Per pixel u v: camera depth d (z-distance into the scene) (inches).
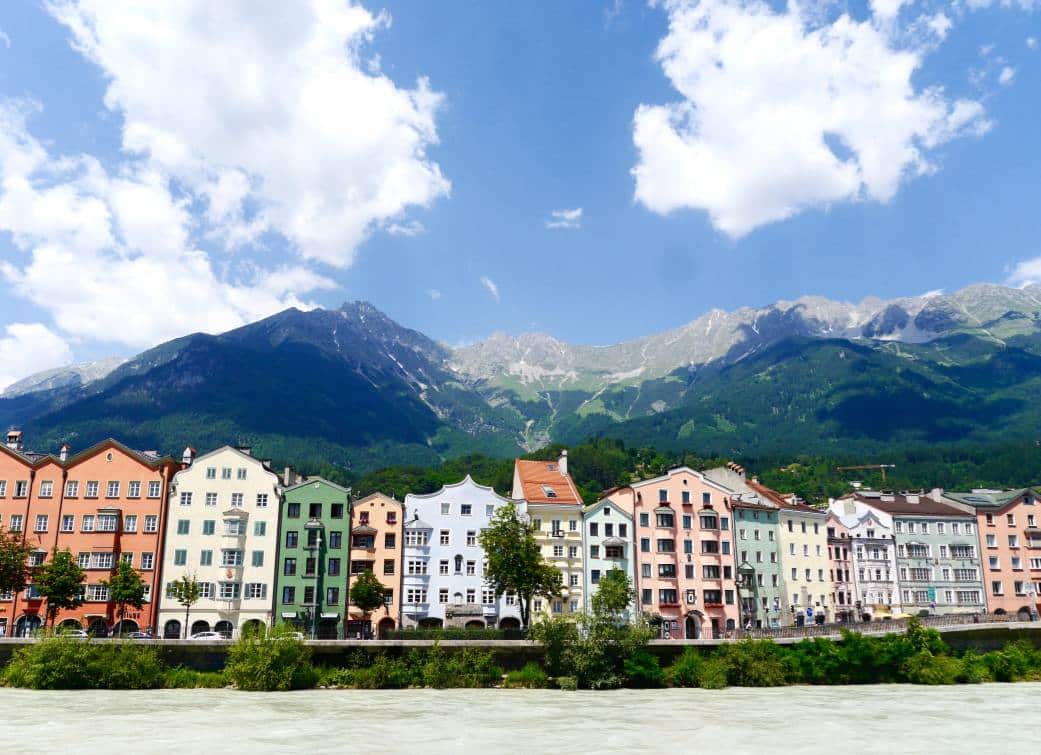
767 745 1792.6
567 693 2800.2
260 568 3961.6
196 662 2883.9
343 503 4106.8
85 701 2330.2
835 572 5044.3
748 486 5280.5
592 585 4293.8
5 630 3710.6
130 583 3558.1
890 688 3056.1
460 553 4220.0
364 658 2962.6
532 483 4579.2
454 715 2194.9
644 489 4608.8
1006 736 1943.9
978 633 3727.9
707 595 4515.3
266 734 1815.9
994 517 5447.8
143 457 4062.5
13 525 3890.3
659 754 1663.4
